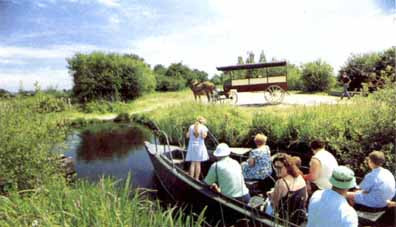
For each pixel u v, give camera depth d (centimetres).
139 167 785
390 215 333
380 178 335
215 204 387
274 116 867
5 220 256
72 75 2177
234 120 961
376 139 557
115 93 2161
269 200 352
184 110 1192
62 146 524
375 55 1352
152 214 277
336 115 721
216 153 407
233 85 1491
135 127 1471
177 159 688
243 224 346
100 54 2230
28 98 533
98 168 782
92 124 1636
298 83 1998
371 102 602
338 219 234
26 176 447
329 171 377
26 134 461
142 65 2439
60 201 271
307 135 719
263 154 449
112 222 237
